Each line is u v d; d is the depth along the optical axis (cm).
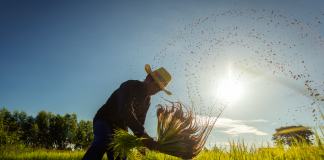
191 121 260
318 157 239
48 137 5306
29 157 670
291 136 291
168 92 285
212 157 361
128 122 254
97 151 269
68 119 5672
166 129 261
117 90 306
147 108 325
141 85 291
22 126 4916
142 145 247
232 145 378
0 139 988
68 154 703
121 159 304
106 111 299
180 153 249
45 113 5450
